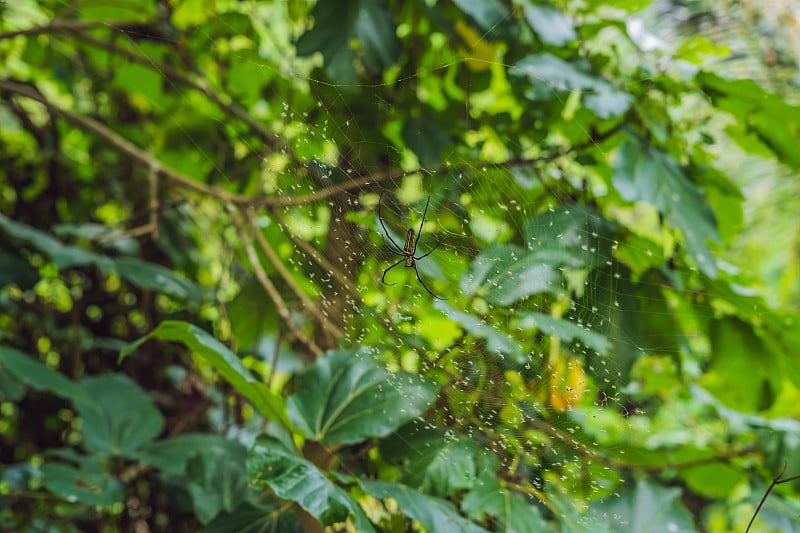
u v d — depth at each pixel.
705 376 2.44
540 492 2.21
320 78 2.34
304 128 2.22
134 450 2.46
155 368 2.80
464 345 2.20
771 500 2.33
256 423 2.66
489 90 2.45
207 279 2.92
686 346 2.33
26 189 2.88
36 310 2.79
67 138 2.96
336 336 2.35
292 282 2.38
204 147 2.72
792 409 2.51
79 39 2.53
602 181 2.38
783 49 2.67
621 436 2.32
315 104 2.33
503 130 2.38
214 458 2.36
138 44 2.62
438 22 2.39
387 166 2.35
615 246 2.30
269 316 2.53
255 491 2.35
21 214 2.88
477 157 2.37
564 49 2.33
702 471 2.39
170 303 2.83
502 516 2.18
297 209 2.30
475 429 2.20
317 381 2.23
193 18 2.58
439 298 2.19
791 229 3.00
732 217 2.38
